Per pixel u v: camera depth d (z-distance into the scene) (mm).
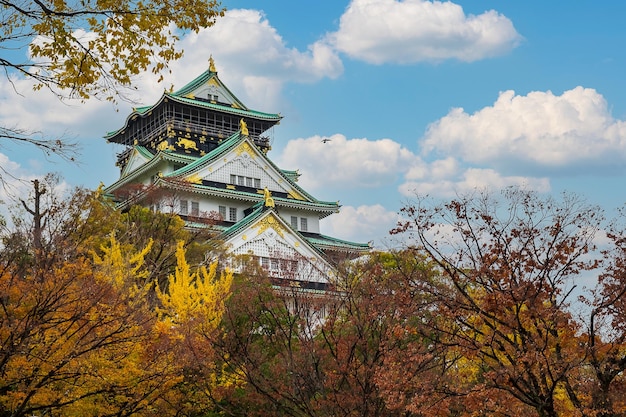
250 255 63562
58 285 27391
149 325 32000
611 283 24094
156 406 31984
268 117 108812
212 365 32906
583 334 23969
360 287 34688
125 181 97125
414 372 27422
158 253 53875
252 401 33594
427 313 29016
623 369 23562
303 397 31234
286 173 108875
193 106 101688
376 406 30906
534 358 22297
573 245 23547
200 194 86938
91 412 29141
